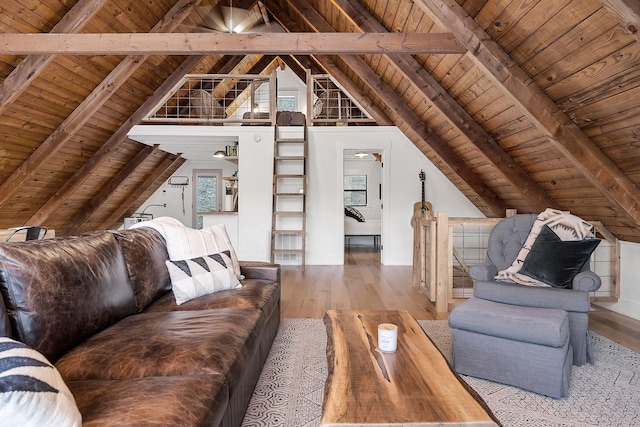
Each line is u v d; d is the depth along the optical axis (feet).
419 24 10.59
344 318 6.75
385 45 9.43
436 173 19.94
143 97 17.99
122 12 12.94
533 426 5.75
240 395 5.53
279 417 5.96
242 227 19.56
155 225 8.64
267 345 8.07
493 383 7.13
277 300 9.55
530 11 7.40
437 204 19.99
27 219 19.11
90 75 14.43
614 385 7.02
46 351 4.65
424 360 4.97
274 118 19.35
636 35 5.91
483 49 8.76
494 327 7.02
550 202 12.85
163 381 4.21
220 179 31.19
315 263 20.10
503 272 9.45
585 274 8.25
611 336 9.59
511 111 10.55
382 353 5.19
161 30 14.39
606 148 8.82
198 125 19.77
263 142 19.44
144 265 7.46
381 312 7.15
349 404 3.88
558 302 7.84
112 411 3.52
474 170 15.93
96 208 22.52
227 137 19.66
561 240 9.14
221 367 4.64
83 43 10.23
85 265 5.68
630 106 7.48
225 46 9.96
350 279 16.35
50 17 11.43
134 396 3.82
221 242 9.36
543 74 8.48
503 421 5.88
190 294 7.61
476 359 7.31
